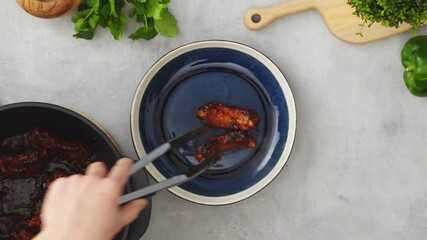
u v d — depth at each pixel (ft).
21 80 2.90
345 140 2.96
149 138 2.88
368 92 2.96
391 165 2.98
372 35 2.88
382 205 2.97
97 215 1.55
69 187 1.59
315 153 2.96
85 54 2.90
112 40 2.91
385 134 2.97
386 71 2.96
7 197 2.77
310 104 2.95
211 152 2.81
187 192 2.75
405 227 2.98
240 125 2.81
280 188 2.95
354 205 2.97
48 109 2.57
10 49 2.89
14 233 2.74
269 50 2.95
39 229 2.74
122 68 2.91
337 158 2.96
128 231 2.41
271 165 2.87
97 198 1.57
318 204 2.96
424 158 2.98
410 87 2.87
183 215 2.93
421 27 2.93
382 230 2.97
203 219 2.93
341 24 2.88
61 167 2.80
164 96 2.88
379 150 2.97
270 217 2.94
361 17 2.78
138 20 2.83
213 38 2.94
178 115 2.89
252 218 2.94
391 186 2.98
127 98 2.92
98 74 2.91
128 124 2.92
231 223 2.94
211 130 2.87
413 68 2.80
